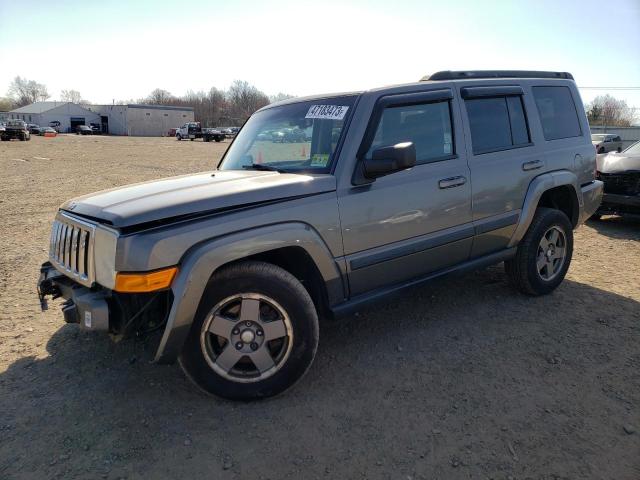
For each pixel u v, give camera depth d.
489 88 4.23
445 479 2.43
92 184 13.94
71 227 3.10
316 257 3.17
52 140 49.03
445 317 4.34
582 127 5.14
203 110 109.00
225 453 2.63
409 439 2.73
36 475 2.47
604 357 3.60
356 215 3.34
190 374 2.96
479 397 3.12
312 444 2.70
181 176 3.86
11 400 3.11
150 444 2.70
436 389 3.22
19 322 4.28
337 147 3.40
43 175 16.27
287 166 3.65
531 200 4.41
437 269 3.97
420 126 3.77
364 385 3.28
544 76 4.90
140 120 91.12
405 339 3.94
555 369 3.44
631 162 7.68
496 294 4.85
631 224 8.38
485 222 4.12
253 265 2.99
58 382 3.33
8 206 10.17
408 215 3.61
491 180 4.11
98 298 2.82
